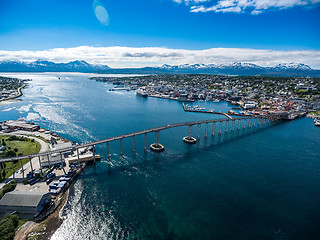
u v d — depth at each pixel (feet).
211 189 315.78
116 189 312.50
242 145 515.09
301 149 494.18
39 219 246.47
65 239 220.64
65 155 414.21
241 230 237.66
